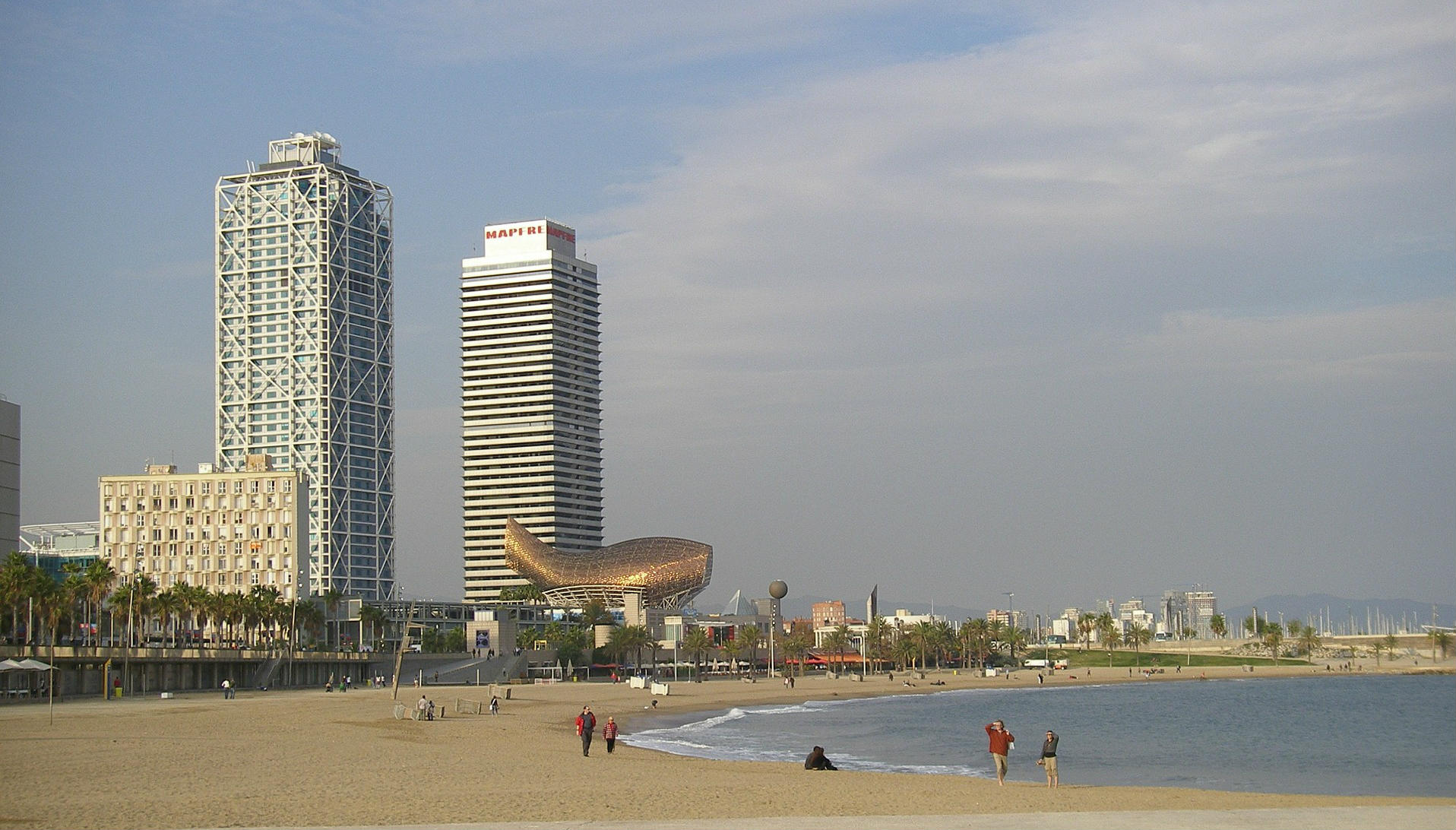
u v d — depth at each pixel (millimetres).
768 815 45750
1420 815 38312
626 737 108812
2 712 110188
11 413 179750
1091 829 36188
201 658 170500
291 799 49188
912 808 48500
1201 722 143625
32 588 147125
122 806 46844
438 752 75125
